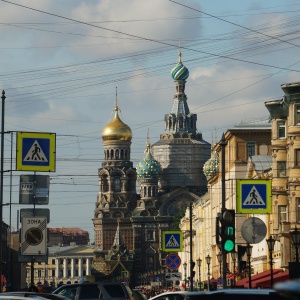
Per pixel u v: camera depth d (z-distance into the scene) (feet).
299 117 565.12
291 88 561.02
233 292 188.34
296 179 563.48
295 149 565.53
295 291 84.12
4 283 536.83
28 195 353.51
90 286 311.68
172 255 524.93
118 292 311.88
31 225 344.08
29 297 196.65
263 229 292.81
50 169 326.85
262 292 187.32
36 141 326.24
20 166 325.42
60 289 313.32
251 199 331.57
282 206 609.01
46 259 351.67
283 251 581.94
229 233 265.13
